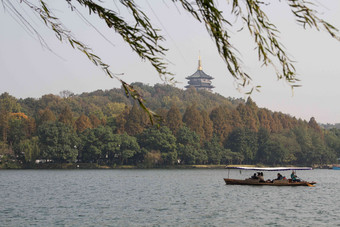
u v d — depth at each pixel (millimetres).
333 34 4926
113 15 5516
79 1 5543
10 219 37062
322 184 84750
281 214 40438
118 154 160750
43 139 147375
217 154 173000
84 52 5523
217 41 5234
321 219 37500
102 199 53531
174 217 38312
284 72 5164
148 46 5504
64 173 124000
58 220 36469
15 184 80312
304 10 4938
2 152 146125
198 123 177500
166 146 156375
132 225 34188
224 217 38469
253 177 73750
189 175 117375
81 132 162625
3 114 158000
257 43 5121
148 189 69312
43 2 5461
